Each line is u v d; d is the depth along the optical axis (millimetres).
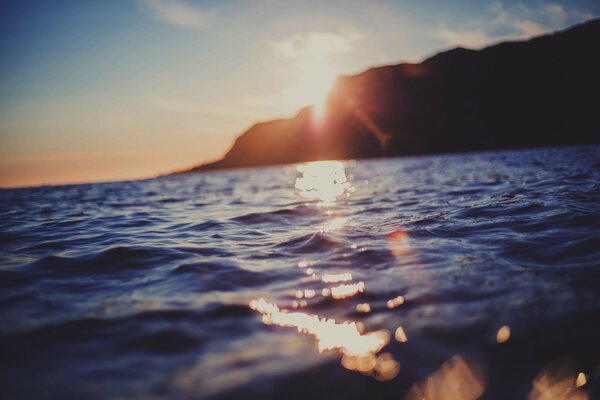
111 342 1874
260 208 8461
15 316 2275
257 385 1472
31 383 1521
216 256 3812
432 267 2939
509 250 3268
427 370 1536
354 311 2170
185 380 1512
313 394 1421
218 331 1975
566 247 3154
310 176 28219
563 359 1533
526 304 2027
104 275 3275
